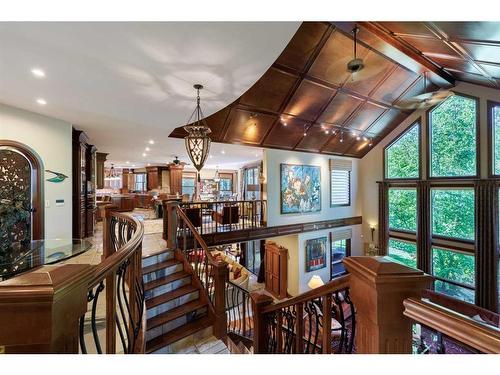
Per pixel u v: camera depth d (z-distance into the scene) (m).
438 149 7.01
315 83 5.15
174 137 5.72
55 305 0.74
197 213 5.90
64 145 4.36
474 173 6.23
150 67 2.49
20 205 3.66
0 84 2.88
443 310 0.67
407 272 0.81
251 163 11.70
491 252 5.84
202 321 3.15
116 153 8.13
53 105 3.61
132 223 2.61
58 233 4.22
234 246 10.75
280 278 7.96
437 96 3.93
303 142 7.25
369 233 9.05
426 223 7.17
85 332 2.09
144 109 3.81
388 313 0.79
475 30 2.89
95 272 1.03
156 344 2.70
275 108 5.57
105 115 4.07
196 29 1.91
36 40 2.02
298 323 1.57
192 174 13.42
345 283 1.09
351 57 4.63
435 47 4.10
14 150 3.77
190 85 2.94
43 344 0.72
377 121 7.40
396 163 8.20
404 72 5.55
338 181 8.74
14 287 0.71
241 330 4.75
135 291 1.80
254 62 2.42
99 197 10.01
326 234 8.42
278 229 7.19
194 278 3.61
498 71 4.27
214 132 5.77
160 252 3.88
